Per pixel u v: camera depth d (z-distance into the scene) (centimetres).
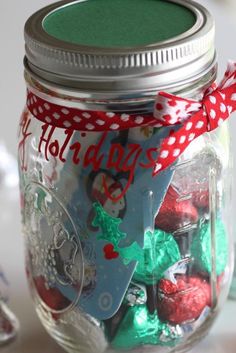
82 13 27
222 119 25
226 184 28
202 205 27
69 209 26
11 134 42
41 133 26
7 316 31
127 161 25
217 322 31
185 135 24
